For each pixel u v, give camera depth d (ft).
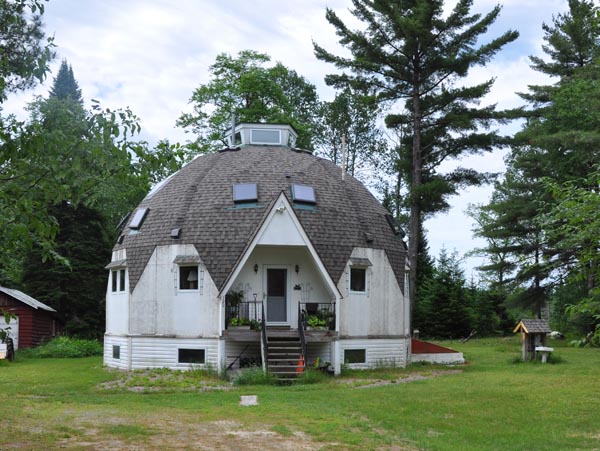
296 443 42.37
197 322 90.84
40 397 65.72
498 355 119.14
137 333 94.63
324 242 94.38
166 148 34.45
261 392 69.10
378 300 98.32
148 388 74.43
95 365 101.76
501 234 155.63
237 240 91.86
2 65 35.99
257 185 97.25
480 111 145.79
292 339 90.02
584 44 167.02
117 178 33.53
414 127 145.79
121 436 43.37
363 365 94.89
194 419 50.85
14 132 31.45
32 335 130.62
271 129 116.88
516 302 159.43
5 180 31.24
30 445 40.06
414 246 146.00
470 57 139.33
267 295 93.35
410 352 104.73
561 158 147.84
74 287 147.02
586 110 138.31
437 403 60.18
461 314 170.60
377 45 143.33
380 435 45.62
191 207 96.58
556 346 140.36
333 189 101.86
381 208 108.78
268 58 169.68
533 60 176.86
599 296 44.14
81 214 149.59
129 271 97.14
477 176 153.17
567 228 43.29
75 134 32.14
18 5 35.37
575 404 59.62
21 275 146.72
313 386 75.15
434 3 138.82
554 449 42.47
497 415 54.29
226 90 164.96
